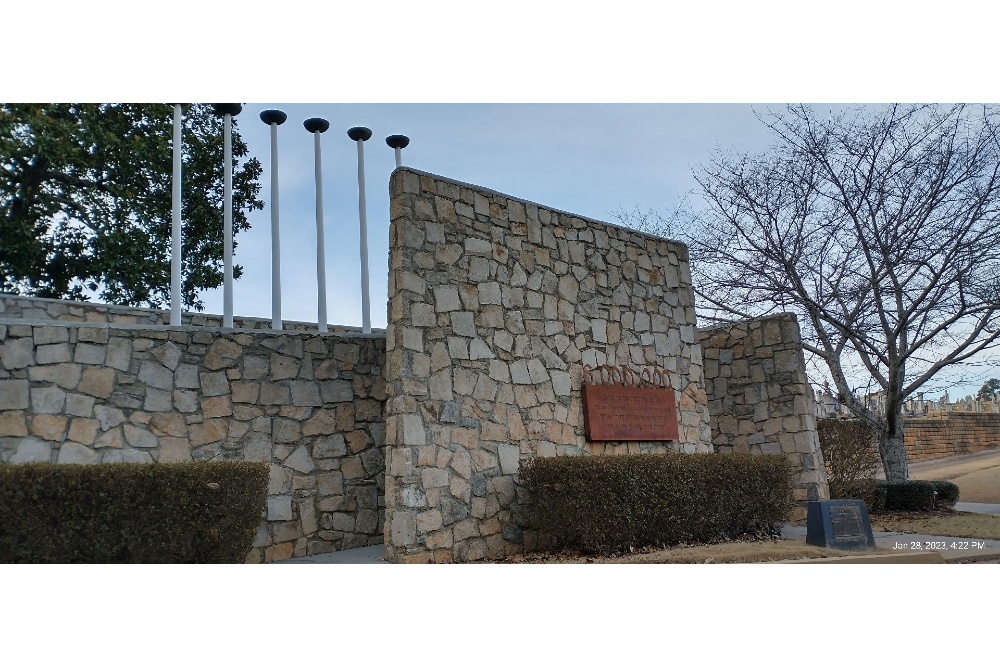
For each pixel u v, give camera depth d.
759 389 13.15
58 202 15.30
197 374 7.97
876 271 13.89
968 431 25.78
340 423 8.80
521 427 8.73
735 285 15.30
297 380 8.59
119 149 15.13
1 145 13.59
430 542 7.46
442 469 7.78
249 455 8.06
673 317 11.36
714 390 13.87
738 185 15.24
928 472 20.31
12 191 14.74
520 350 8.98
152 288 16.11
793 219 15.05
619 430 9.84
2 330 7.04
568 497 7.79
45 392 7.13
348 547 8.56
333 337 8.98
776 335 13.03
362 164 12.39
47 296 15.14
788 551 7.61
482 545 7.91
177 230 9.74
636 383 10.41
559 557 7.81
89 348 7.43
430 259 8.25
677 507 8.37
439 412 7.91
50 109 14.47
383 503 8.98
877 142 14.32
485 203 9.05
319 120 11.75
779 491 9.61
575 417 9.45
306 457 8.45
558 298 9.67
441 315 8.20
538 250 9.58
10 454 6.86
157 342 7.81
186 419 7.80
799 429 12.42
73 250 15.45
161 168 15.65
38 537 5.72
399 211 8.12
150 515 6.07
